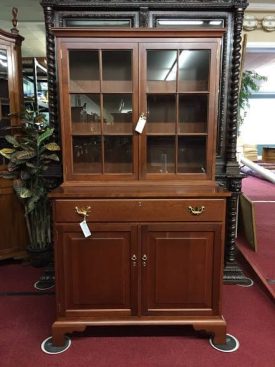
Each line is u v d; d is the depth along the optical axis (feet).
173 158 6.42
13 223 8.99
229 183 7.68
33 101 11.51
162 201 5.51
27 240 9.23
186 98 6.26
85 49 5.77
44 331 6.15
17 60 8.61
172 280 5.74
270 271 8.23
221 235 5.60
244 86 13.20
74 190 5.83
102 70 5.97
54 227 5.56
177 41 5.73
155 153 6.43
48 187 7.76
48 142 7.98
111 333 6.07
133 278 5.73
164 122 6.29
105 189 5.91
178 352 5.58
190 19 7.10
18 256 9.14
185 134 6.24
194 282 5.74
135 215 5.54
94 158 6.31
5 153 8.13
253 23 11.09
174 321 5.77
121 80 6.09
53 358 5.45
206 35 5.72
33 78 13.42
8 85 8.54
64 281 5.70
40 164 8.05
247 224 9.59
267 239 10.59
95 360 5.40
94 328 6.16
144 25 7.04
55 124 7.53
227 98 7.39
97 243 5.62
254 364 5.30
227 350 5.61
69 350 5.64
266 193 17.42
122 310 5.82
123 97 6.20
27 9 11.51
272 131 32.50
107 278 5.72
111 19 7.07
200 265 5.68
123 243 5.63
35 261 8.85
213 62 5.83
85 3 6.89
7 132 8.68
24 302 7.17
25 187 8.20
